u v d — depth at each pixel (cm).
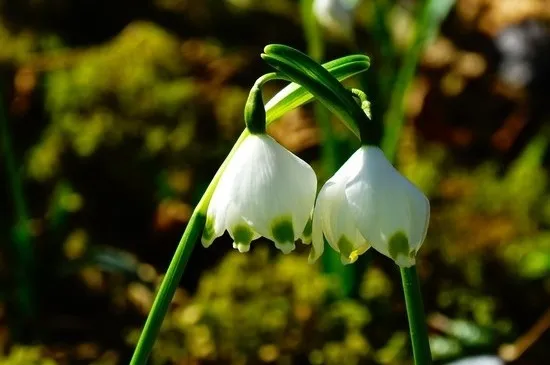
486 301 70
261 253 70
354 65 47
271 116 46
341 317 66
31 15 88
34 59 83
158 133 77
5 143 66
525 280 72
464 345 67
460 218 76
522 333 70
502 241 74
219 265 71
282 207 45
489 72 96
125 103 79
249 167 45
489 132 91
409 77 70
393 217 44
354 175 45
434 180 80
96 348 67
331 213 45
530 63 95
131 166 76
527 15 99
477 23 100
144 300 70
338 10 70
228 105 80
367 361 65
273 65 45
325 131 67
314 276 68
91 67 80
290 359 65
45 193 76
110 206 75
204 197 46
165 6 91
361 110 45
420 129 90
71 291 70
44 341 68
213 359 65
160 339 65
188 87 80
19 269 68
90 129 77
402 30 97
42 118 80
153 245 74
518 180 80
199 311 66
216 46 88
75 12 89
